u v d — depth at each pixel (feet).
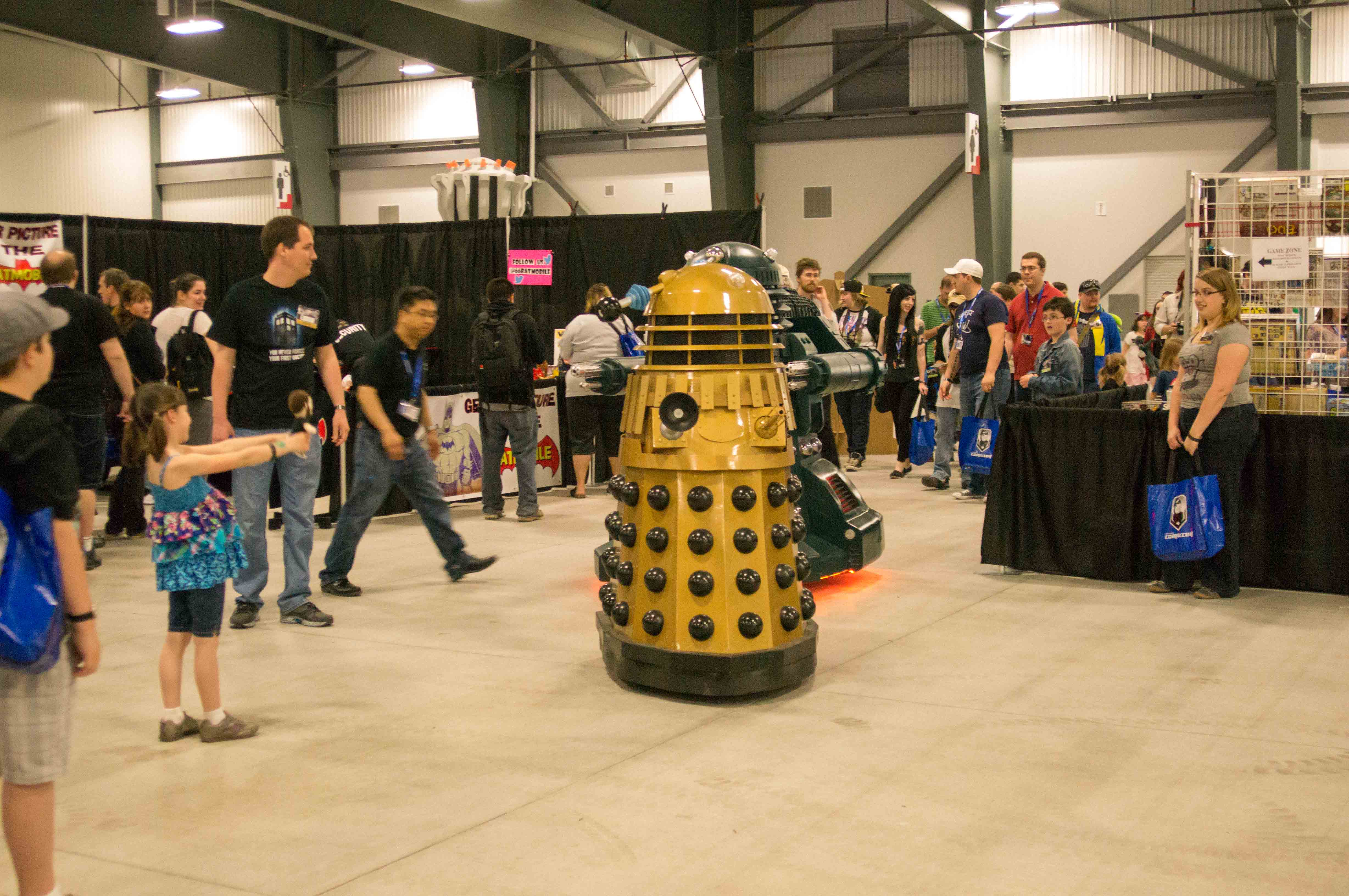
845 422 39.17
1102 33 59.41
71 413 22.34
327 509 28.25
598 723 13.52
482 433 29.07
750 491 14.19
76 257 38.40
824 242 67.05
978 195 60.90
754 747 12.64
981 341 29.84
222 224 42.50
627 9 56.54
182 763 12.37
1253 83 55.88
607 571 15.60
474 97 73.92
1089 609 18.97
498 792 11.43
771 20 66.95
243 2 54.49
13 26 57.36
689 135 68.85
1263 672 15.38
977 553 23.82
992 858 9.87
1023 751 12.46
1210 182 23.24
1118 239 60.39
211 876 9.68
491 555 24.31
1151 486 19.39
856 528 20.06
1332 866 9.71
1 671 8.30
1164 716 13.61
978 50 58.75
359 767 12.18
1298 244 22.03
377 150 76.84
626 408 14.87
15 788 8.53
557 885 9.45
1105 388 29.91
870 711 13.88
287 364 17.88
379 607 19.63
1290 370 22.35
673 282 14.46
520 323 28.37
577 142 71.87
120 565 23.80
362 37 60.95
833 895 9.22
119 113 80.53
